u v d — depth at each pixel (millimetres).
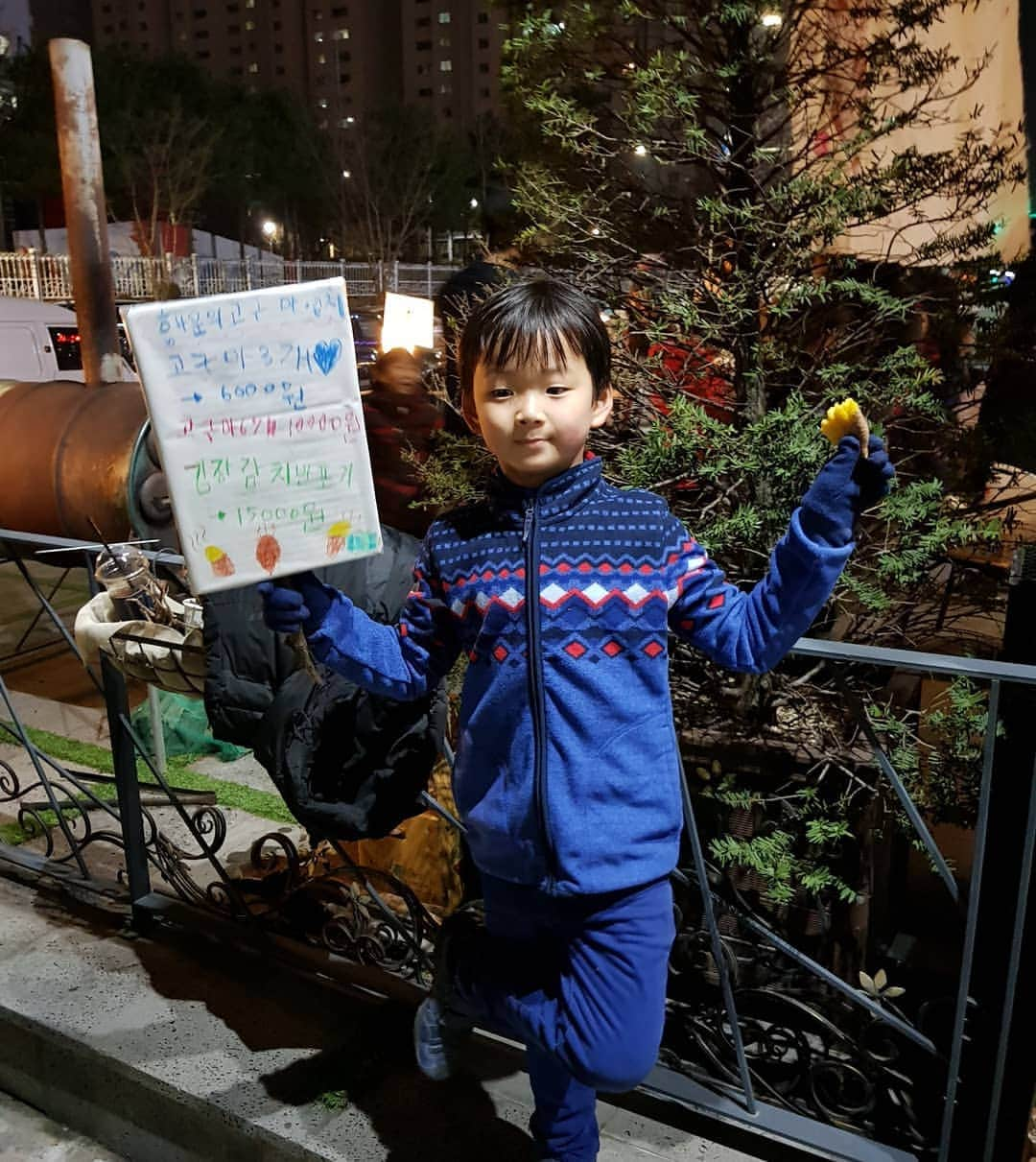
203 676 2207
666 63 2355
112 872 3273
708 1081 2094
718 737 2432
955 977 2971
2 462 4848
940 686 3102
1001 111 2814
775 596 1417
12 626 5926
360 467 1458
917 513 2342
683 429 2299
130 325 1335
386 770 1995
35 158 32875
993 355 2588
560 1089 1700
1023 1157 1844
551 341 1416
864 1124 2041
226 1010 2373
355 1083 2141
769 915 2436
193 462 1383
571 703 1454
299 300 1388
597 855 1471
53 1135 2365
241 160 41156
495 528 1552
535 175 2602
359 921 2486
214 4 98750
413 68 92500
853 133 2553
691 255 2572
